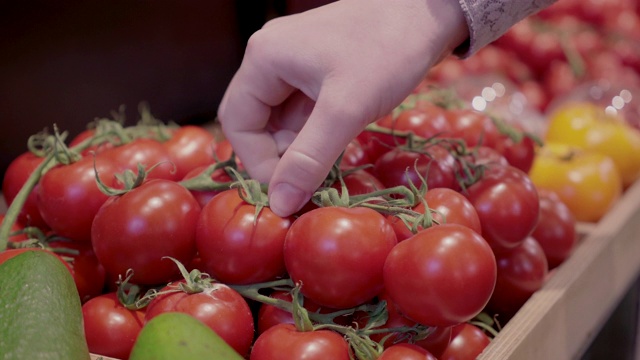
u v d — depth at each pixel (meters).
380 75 0.55
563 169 0.89
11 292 0.47
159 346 0.44
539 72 1.42
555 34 1.40
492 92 1.10
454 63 1.35
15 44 0.92
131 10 1.05
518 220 0.63
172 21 1.11
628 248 0.86
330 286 0.52
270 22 0.59
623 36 1.42
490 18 0.58
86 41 1.00
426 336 0.54
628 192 0.95
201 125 1.18
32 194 0.64
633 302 0.89
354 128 0.54
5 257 0.55
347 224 0.52
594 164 0.90
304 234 0.52
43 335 0.45
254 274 0.55
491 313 0.70
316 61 0.55
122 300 0.56
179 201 0.56
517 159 0.76
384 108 0.56
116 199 0.56
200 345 0.44
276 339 0.51
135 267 0.56
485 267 0.51
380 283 0.53
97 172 0.58
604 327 0.79
